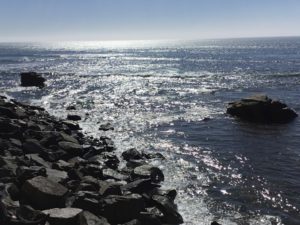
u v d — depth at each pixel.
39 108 36.09
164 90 50.19
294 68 78.75
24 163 16.53
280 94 44.75
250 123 31.03
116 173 17.94
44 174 14.98
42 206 12.63
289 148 24.03
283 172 19.66
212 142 25.56
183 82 58.50
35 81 55.84
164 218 13.79
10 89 52.56
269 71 73.69
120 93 48.19
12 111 28.25
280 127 29.70
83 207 12.89
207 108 37.53
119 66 94.94
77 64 102.56
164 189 16.36
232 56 132.75
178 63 103.69
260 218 14.61
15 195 13.03
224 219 14.40
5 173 14.54
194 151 23.42
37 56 146.38
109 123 30.47
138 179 16.88
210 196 16.52
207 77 64.81
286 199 16.34
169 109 37.44
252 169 20.12
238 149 23.84
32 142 19.92
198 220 14.20
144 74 72.25
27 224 11.03
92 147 22.16
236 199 16.27
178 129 29.20
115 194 14.46
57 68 88.12
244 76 64.94
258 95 34.72
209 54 153.00
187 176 18.94
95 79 63.94
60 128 26.33
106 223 12.08
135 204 13.32
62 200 12.84
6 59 123.31
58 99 44.28
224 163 21.09
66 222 11.53
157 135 27.44
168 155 22.55
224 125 30.42
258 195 16.73
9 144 19.47
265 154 22.77
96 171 17.30
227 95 45.19
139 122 31.78
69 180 15.59
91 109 37.88
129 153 21.70
